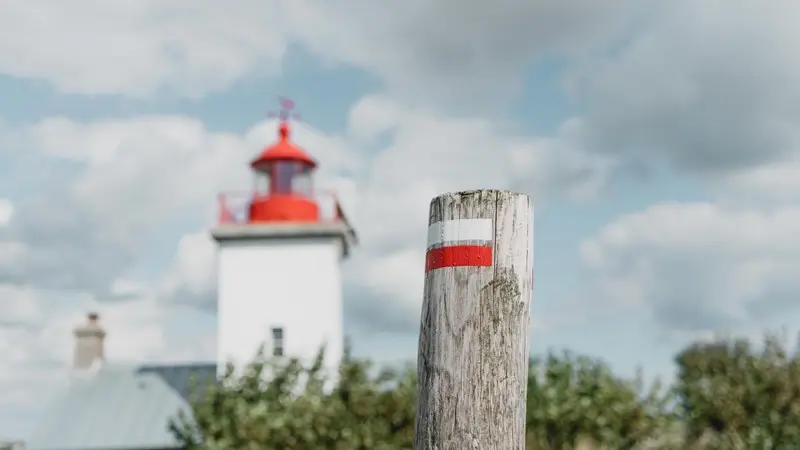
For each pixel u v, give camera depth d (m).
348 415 16.50
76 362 28.33
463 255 2.97
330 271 23.36
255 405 16.97
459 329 2.94
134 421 24.52
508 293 2.95
